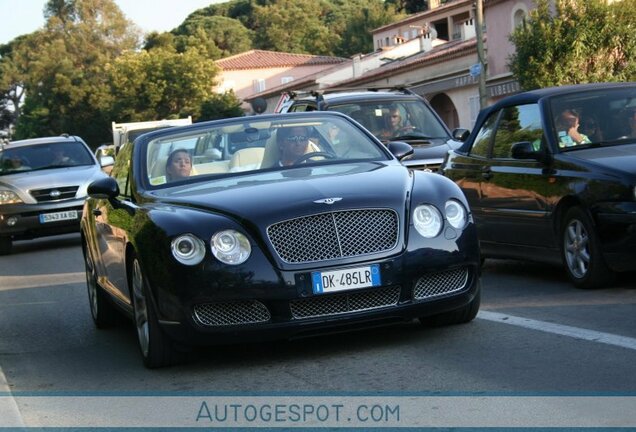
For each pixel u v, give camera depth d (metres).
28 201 16.64
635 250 7.56
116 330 8.33
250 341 5.98
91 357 7.15
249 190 6.48
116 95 77.81
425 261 6.14
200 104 75.31
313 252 6.01
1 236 16.80
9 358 7.39
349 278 5.99
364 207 6.12
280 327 5.95
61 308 9.84
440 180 6.65
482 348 6.13
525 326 6.68
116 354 7.17
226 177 7.15
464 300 6.36
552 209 8.36
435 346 6.31
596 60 27.91
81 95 88.88
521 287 8.57
